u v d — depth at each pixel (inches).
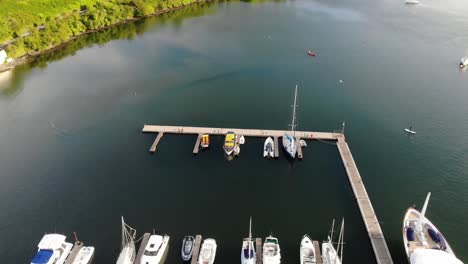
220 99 4756.4
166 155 3774.6
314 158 3725.4
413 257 2409.0
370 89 4970.5
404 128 4173.2
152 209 3137.3
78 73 5506.9
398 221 3016.7
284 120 4311.0
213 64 5684.1
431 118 4352.9
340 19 7815.0
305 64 5693.9
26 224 2999.5
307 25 7426.2
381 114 4419.3
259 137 4010.8
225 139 3821.4
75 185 3388.3
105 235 2906.0
